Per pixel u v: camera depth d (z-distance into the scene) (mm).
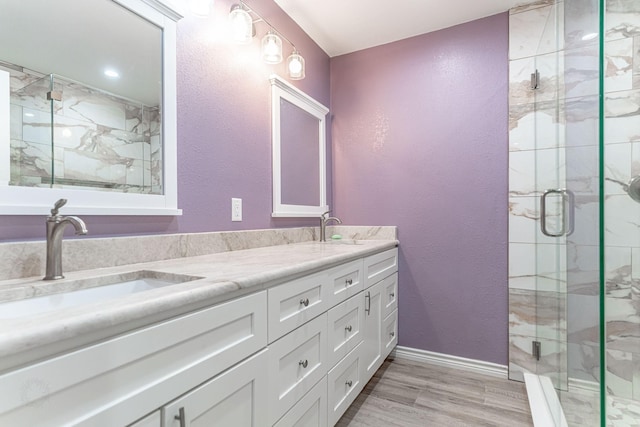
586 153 1327
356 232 2445
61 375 499
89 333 537
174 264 1128
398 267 2326
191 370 720
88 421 529
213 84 1505
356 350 1605
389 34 2291
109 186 1098
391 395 1815
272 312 1003
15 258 849
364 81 2471
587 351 1251
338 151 2541
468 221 2133
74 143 1011
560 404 1540
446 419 1600
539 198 1889
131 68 1171
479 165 2105
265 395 962
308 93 2295
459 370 2117
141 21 1208
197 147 1419
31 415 465
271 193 1900
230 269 1013
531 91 1953
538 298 1912
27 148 905
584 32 1374
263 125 1834
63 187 980
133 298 642
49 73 958
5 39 870
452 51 2189
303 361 1168
